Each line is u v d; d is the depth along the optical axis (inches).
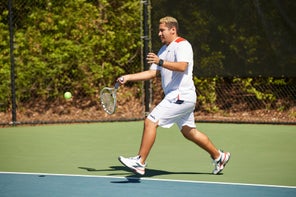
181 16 1037.2
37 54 1122.0
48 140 899.4
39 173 676.1
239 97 1104.2
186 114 641.6
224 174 670.5
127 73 1165.7
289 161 743.7
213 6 1023.0
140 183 621.6
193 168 703.1
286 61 988.6
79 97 1160.8
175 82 630.5
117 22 1144.8
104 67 1151.0
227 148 834.2
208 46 1030.4
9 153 802.2
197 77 1058.1
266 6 994.7
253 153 796.6
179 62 618.8
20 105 1123.3
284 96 1079.0
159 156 776.3
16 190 591.5
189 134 650.8
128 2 1136.2
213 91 1103.6
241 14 1010.1
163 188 598.9
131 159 616.4
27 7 1117.1
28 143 876.0
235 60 1018.7
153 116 624.1
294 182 631.2
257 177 655.1
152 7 1048.2
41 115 1125.7
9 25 1024.9
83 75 1143.6
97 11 1133.7
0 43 1102.4
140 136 928.9
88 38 1134.4
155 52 1049.5
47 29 1122.7
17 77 1107.3
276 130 973.8
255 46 1005.8
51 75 1126.4
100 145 858.1
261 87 1086.4
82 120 1051.9
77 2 1126.4
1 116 1100.5
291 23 979.9
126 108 1152.2
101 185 612.7
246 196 565.3
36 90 1130.7
